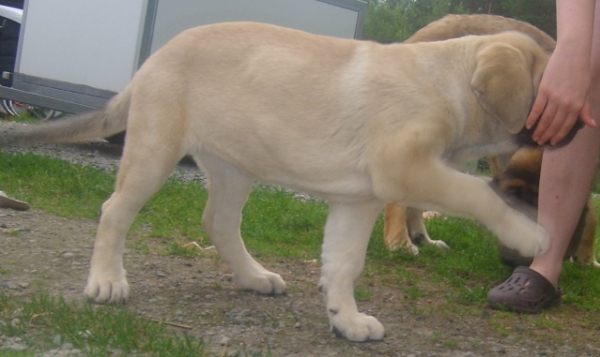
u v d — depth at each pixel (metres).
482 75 1.81
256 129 1.93
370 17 15.79
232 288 2.20
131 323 1.81
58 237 2.49
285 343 1.85
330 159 1.87
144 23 4.54
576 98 1.83
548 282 2.30
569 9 1.88
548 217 2.29
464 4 12.16
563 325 2.20
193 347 1.74
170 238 2.68
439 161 1.81
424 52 1.88
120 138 5.30
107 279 2.00
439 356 1.87
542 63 1.88
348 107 1.85
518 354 1.94
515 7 10.82
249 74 1.95
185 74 1.99
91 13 4.75
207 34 2.01
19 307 1.90
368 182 1.85
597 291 2.58
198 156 2.10
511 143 1.93
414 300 2.29
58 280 2.11
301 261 2.59
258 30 2.01
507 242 1.82
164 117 1.97
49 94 4.92
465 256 2.84
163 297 2.07
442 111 1.82
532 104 1.86
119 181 2.01
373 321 1.92
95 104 4.76
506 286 2.29
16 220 2.64
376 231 3.01
